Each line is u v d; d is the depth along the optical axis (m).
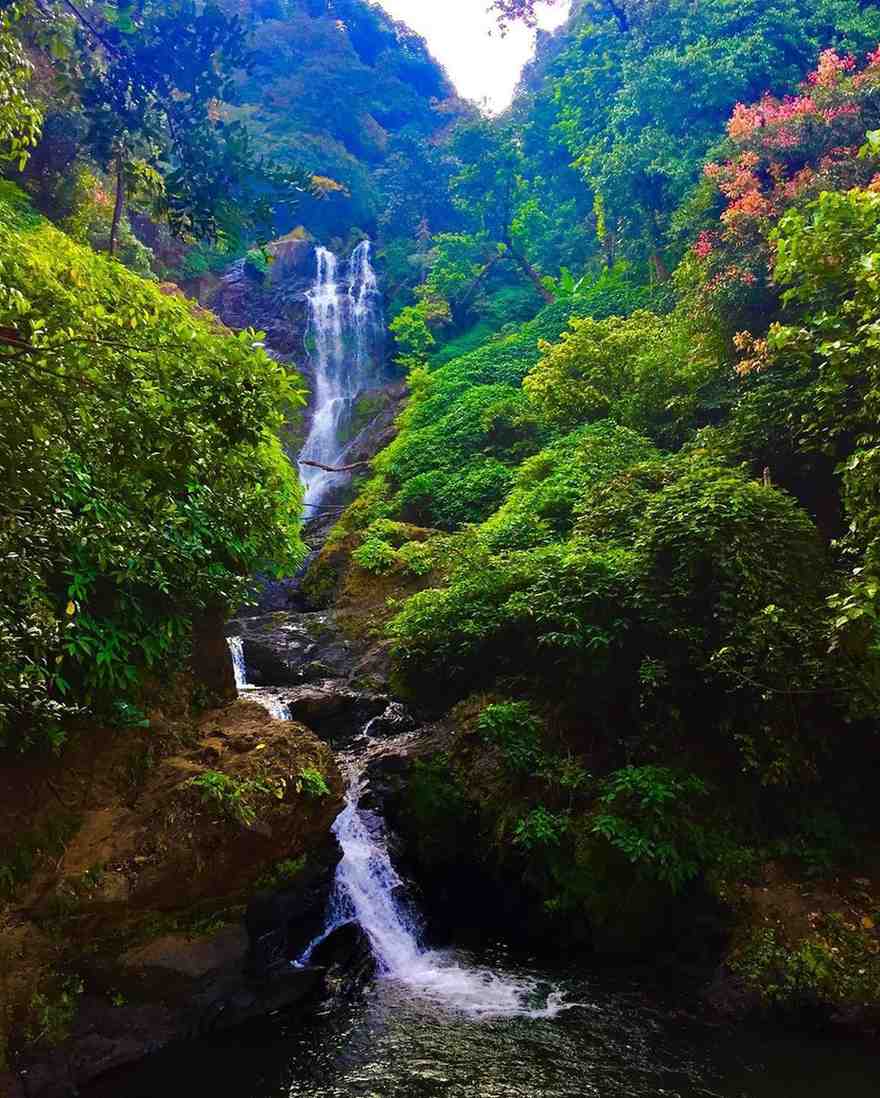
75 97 4.67
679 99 18.98
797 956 6.18
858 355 5.70
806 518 8.27
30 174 14.08
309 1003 6.38
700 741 8.09
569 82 24.25
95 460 4.52
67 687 5.16
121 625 6.13
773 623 7.29
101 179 16.81
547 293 27.14
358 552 15.11
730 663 7.52
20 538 4.25
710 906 6.97
